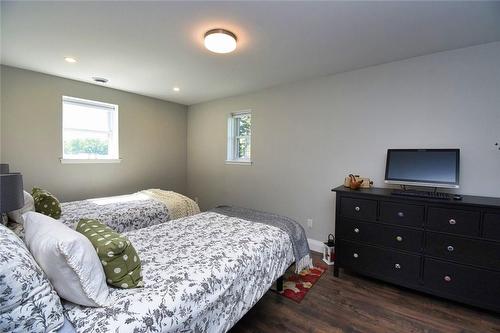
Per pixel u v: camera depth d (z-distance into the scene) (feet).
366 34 6.56
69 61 8.55
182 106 15.51
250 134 12.58
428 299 6.79
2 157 9.04
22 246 3.22
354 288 7.36
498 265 5.74
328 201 10.07
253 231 6.43
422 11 5.48
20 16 5.76
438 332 5.54
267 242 5.96
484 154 7.05
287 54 7.88
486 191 7.04
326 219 10.14
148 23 6.09
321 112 10.14
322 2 5.19
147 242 5.65
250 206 12.70
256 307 6.42
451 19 5.78
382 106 8.71
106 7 5.42
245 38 6.81
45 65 8.96
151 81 10.80
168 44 7.23
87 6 5.38
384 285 7.54
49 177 10.18
